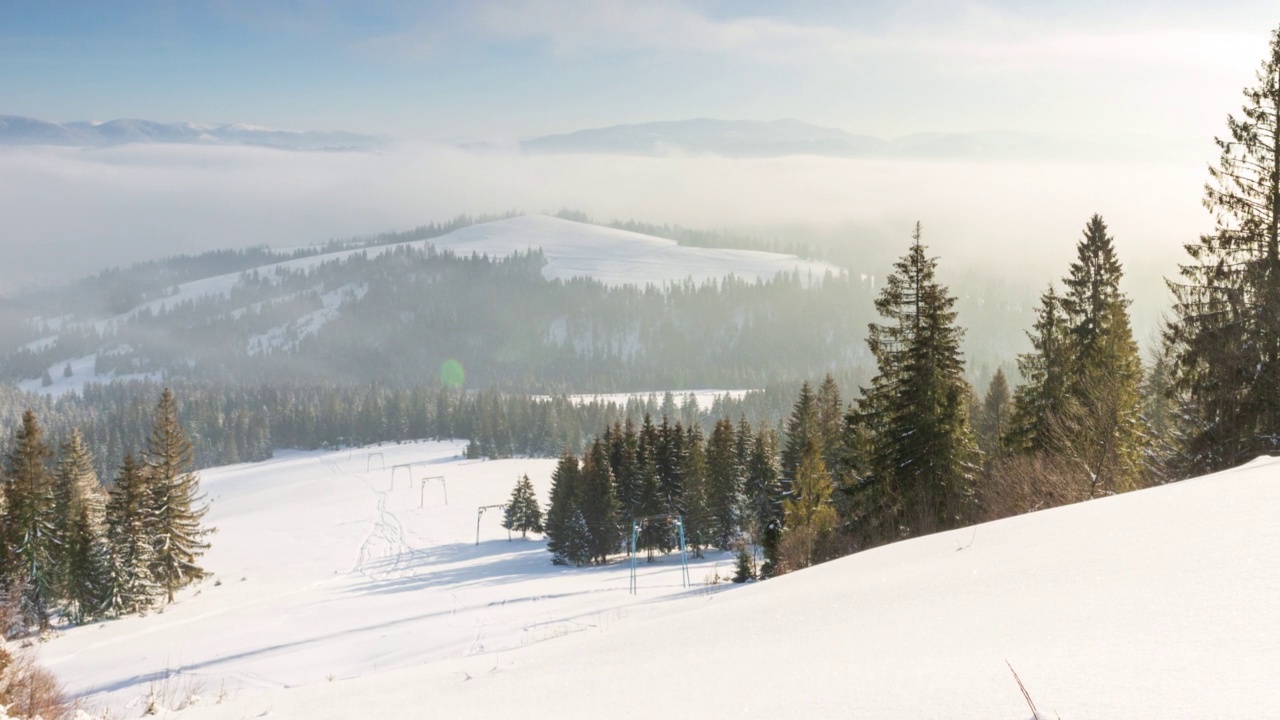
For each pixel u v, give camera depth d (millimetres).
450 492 123188
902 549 9320
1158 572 4363
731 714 3480
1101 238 28703
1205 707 2297
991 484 24062
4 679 8758
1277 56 21000
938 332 25625
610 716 4023
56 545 48656
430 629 35125
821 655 4414
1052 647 3406
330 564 72688
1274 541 4375
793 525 30312
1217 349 21156
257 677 28516
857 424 27625
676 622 7598
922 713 2830
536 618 34250
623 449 76875
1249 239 21453
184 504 55375
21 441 48438
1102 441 22781
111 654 38344
